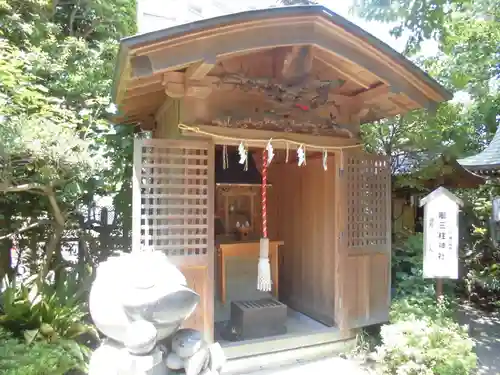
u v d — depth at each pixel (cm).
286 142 392
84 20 641
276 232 582
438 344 349
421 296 451
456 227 387
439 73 653
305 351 405
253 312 410
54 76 532
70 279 455
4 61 384
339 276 426
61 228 498
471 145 918
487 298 637
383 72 351
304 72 363
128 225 612
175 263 352
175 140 353
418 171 665
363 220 437
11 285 402
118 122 570
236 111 376
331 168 454
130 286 260
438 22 471
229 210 548
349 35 325
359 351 409
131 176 608
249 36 302
